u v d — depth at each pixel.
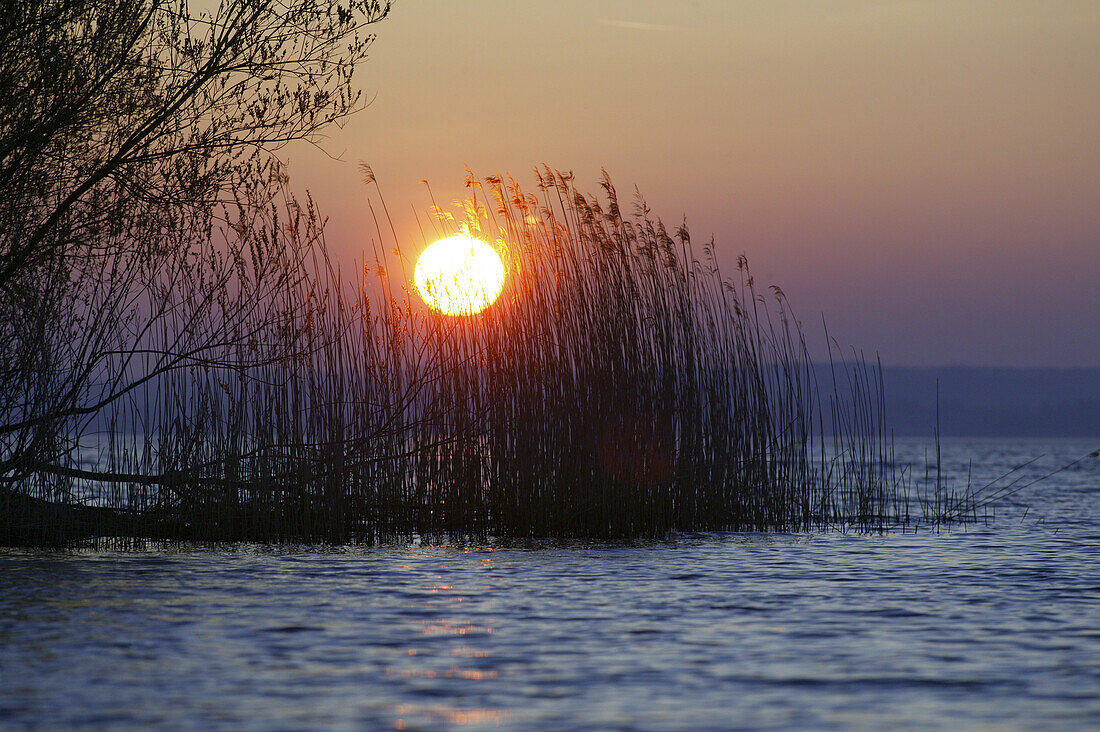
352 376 46.50
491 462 47.75
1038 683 23.08
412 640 26.83
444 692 22.02
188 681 22.72
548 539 47.19
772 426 52.03
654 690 22.31
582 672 23.77
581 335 47.94
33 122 40.47
